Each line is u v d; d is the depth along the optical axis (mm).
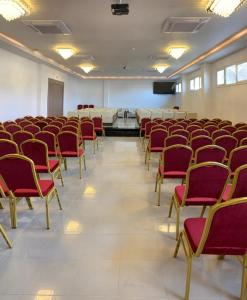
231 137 5012
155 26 7191
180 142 5164
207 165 2914
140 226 3533
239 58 10164
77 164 6965
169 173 4176
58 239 3172
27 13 5934
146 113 13062
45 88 14766
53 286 2375
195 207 4141
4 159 3096
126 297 2254
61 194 4699
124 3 5398
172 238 3230
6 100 10602
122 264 2707
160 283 2432
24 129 6852
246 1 5375
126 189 5020
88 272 2570
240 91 10148
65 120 9406
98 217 3789
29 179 3213
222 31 7660
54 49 10602
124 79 22203
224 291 2344
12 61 11000
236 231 1957
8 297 2242
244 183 2719
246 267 2143
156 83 22156
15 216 3443
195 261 2768
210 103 13352
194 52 10961
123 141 11219
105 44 9531
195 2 5453
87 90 22672
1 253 2869
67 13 6172
